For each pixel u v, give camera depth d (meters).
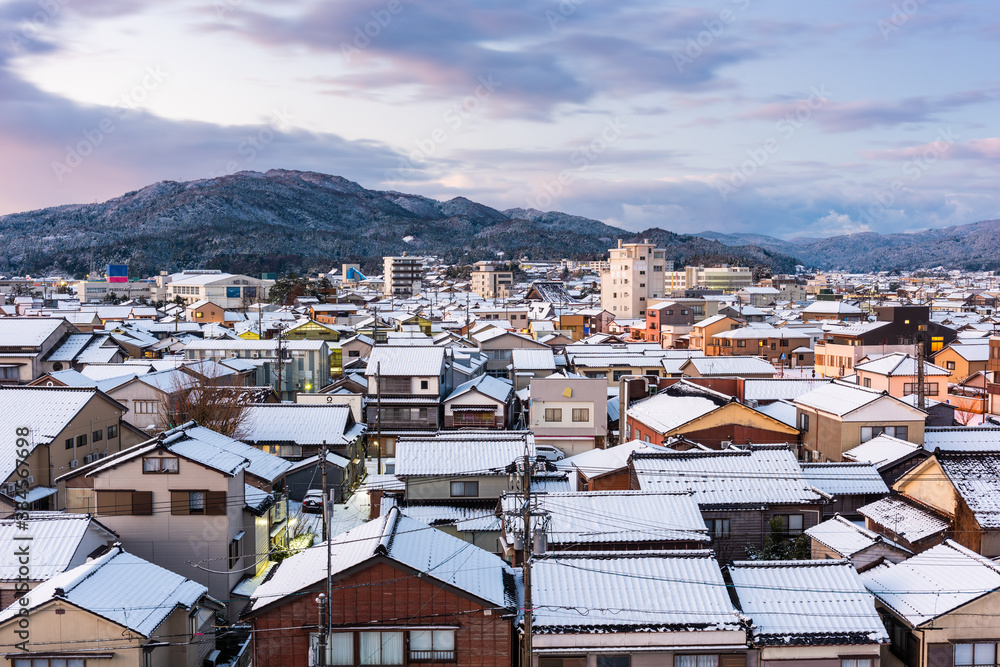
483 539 31.53
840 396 41.16
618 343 94.50
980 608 19.06
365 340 79.25
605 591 20.08
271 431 45.91
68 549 24.53
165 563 27.64
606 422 51.56
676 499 26.73
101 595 20.33
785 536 29.02
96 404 39.25
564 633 18.70
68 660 19.38
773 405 47.62
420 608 19.22
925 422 41.47
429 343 77.00
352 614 19.16
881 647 20.83
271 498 31.27
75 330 67.38
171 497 27.64
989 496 25.25
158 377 49.69
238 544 29.03
